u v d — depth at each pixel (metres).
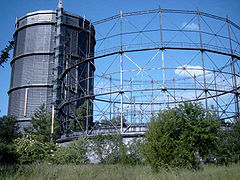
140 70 35.44
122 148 29.42
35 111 52.91
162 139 19.86
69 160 30.08
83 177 16.78
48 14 61.62
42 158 29.83
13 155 27.67
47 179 16.27
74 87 52.97
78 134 39.50
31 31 61.47
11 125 46.75
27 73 59.00
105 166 24.47
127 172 19.22
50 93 56.84
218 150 24.09
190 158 19.50
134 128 36.03
